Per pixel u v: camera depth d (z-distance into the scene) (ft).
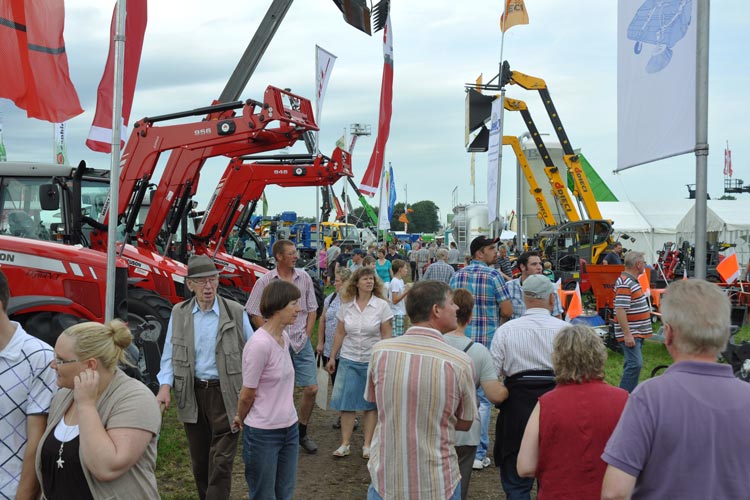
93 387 8.50
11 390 9.33
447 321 10.94
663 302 7.61
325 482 18.34
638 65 14.85
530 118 79.00
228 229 41.88
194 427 14.61
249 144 32.32
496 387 13.24
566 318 38.09
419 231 413.39
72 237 26.61
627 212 95.25
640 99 14.83
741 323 45.34
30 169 26.43
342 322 20.40
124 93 20.36
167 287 29.94
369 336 19.80
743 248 75.36
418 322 10.94
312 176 41.75
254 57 41.93
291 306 13.56
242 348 14.47
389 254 74.28
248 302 20.07
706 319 7.15
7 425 9.34
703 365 7.20
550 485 9.84
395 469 10.26
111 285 16.19
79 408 8.43
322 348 23.67
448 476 10.30
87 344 8.63
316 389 20.66
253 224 101.19
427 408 10.24
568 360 10.07
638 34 14.83
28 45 18.79
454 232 125.08
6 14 18.44
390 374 10.46
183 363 14.24
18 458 9.43
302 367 20.56
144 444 8.71
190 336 14.30
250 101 30.86
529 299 13.94
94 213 30.32
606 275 49.73
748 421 6.93
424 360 10.42
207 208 42.47
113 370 8.92
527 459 10.11
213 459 14.08
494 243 20.07
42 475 8.85
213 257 41.24
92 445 8.28
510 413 13.51
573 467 9.64
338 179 43.24
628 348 23.17
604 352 10.16
